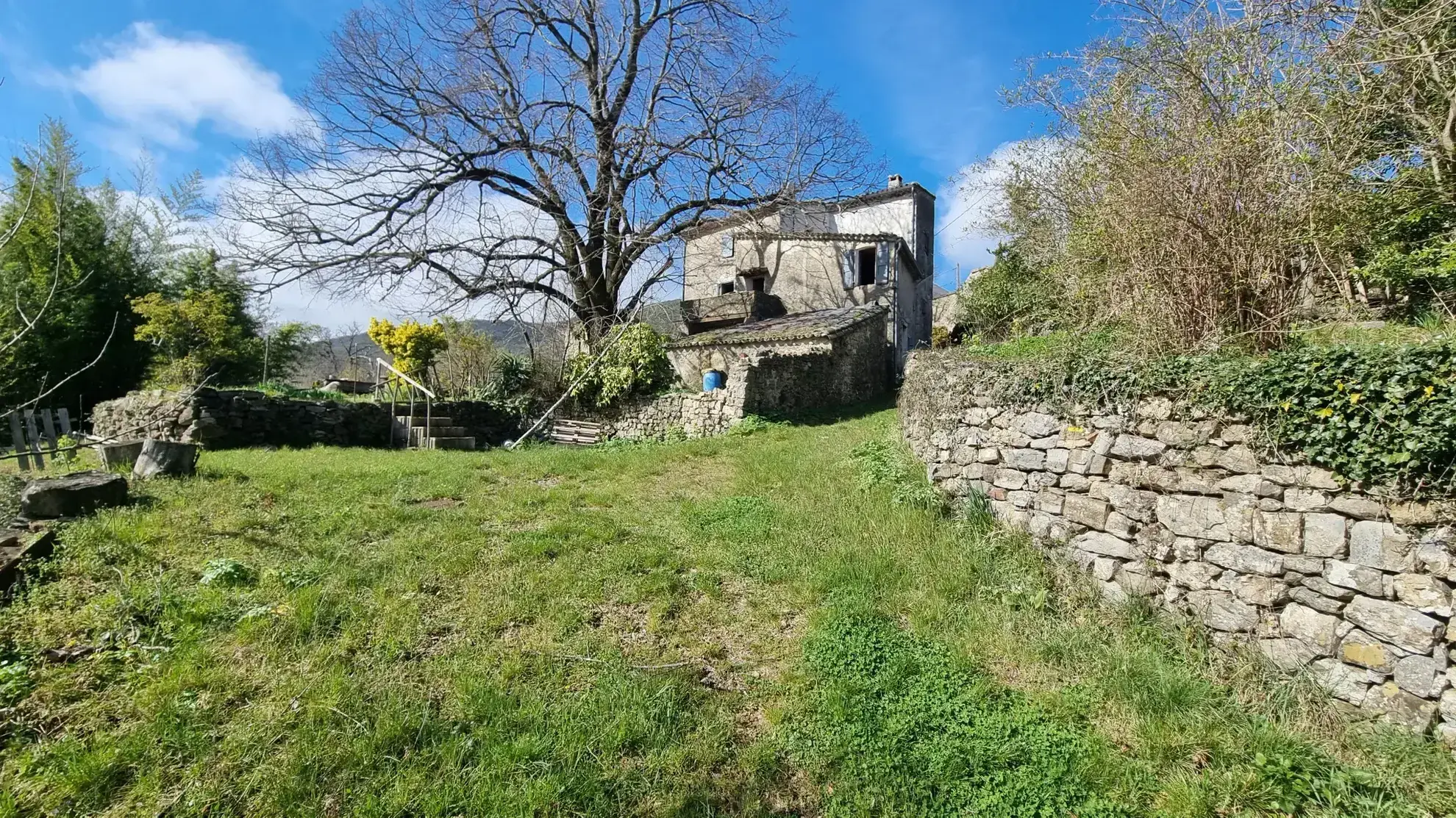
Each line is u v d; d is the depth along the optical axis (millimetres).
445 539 4570
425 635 3277
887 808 2385
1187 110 4617
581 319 15906
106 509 4492
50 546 3695
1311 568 3021
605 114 17422
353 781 2303
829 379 13664
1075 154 7438
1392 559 2762
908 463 6348
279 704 2641
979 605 3910
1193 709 2943
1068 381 4340
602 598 3850
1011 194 10344
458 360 16047
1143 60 5703
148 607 3258
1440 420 2592
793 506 5715
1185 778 2553
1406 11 4430
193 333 13219
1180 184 4070
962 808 2416
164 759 2312
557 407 12734
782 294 20922
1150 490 3770
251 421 9078
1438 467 2635
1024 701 3037
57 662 2777
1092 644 3510
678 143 16125
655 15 16406
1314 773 2572
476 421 12102
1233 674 3189
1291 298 3998
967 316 12258
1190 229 4031
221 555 3988
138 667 2809
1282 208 3938
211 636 3076
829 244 19844
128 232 14148
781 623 3711
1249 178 3893
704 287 23406
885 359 17359
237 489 5504
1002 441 4891
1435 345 2686
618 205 16312
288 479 6051
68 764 2236
